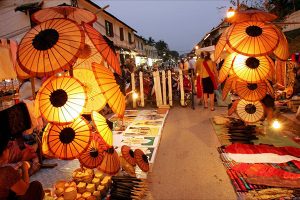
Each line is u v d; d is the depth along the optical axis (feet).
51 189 14.62
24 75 10.05
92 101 11.50
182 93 37.29
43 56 9.00
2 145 9.90
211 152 19.39
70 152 10.28
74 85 9.70
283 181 14.14
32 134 17.43
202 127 26.14
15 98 18.24
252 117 22.71
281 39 15.71
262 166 15.89
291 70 32.40
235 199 13.08
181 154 19.34
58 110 9.49
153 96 39.47
